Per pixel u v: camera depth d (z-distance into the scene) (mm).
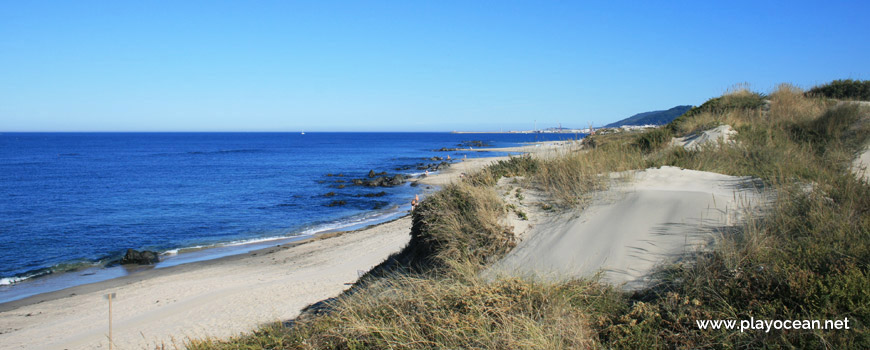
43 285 15625
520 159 10672
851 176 7086
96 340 10180
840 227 5059
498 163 11000
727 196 7066
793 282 4020
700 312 4062
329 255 17359
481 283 5520
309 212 29781
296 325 5914
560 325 4188
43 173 55125
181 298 13227
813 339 3510
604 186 8180
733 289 4270
